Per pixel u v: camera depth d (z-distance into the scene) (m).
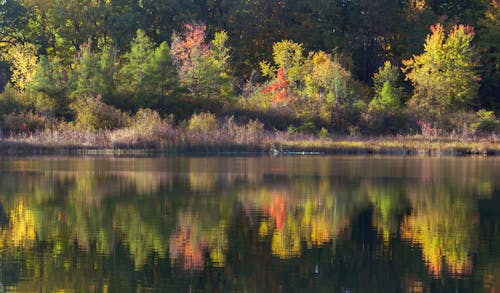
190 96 70.12
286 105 69.00
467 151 55.44
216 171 38.44
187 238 20.11
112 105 66.25
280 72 74.56
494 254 18.28
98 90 66.94
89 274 16.31
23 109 63.44
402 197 28.11
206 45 80.12
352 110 68.94
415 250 18.75
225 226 21.88
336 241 19.80
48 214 23.88
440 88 73.25
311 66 76.12
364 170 39.53
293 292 15.03
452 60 75.69
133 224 22.09
